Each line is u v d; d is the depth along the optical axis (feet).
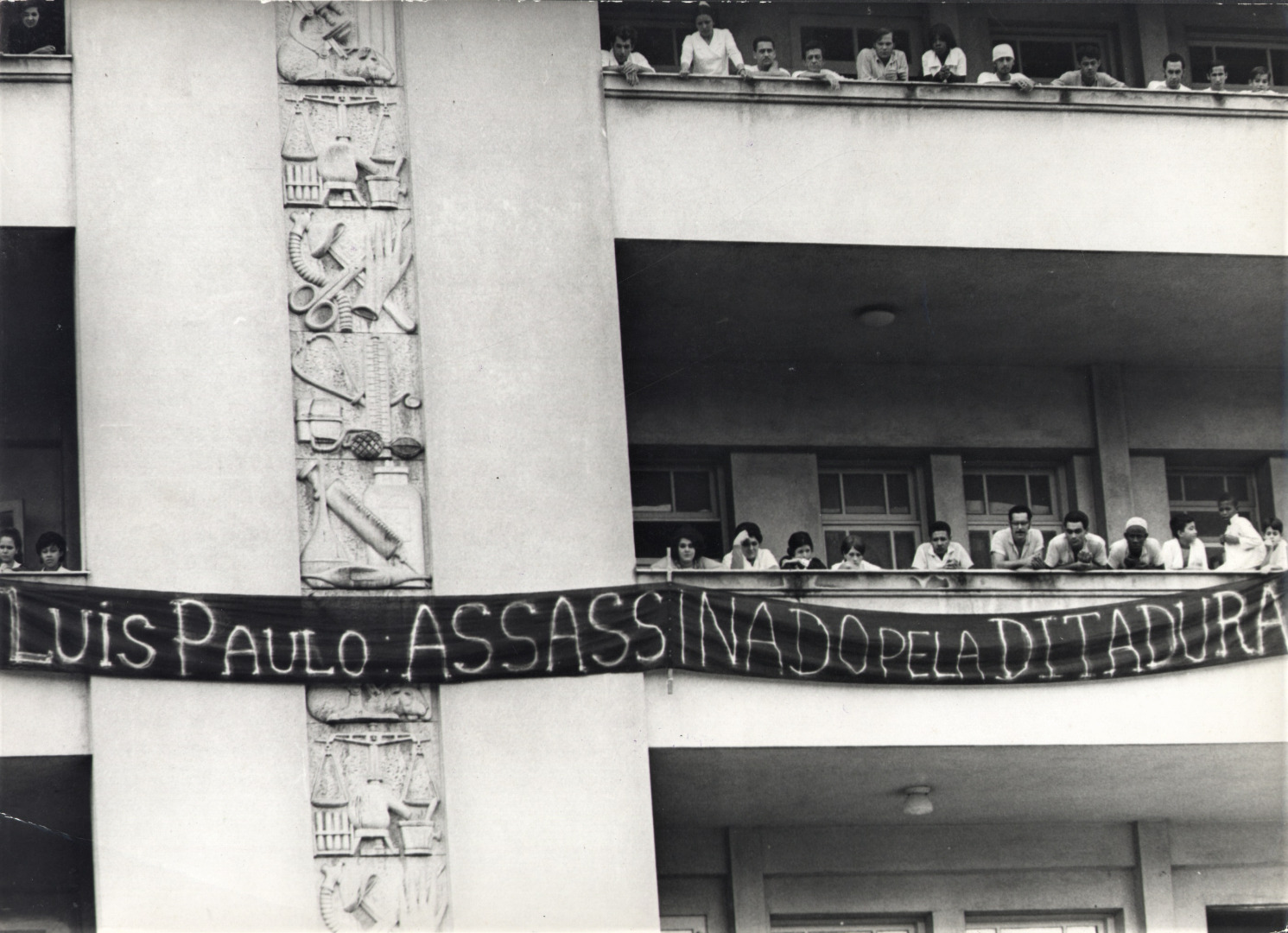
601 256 71.46
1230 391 86.58
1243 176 75.61
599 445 69.82
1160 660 70.44
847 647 68.64
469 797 66.44
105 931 62.80
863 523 83.92
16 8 73.41
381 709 67.05
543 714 67.26
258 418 68.13
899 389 84.12
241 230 69.51
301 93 71.51
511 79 72.49
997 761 71.05
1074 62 86.58
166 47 70.38
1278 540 75.87
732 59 75.51
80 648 64.59
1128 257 74.79
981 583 70.08
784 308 77.77
